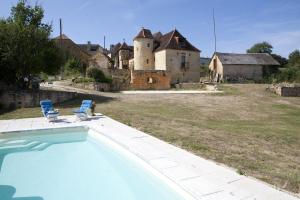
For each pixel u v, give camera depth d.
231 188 6.57
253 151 10.20
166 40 51.97
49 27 26.64
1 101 22.72
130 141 11.01
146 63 52.78
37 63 24.72
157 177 7.84
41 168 9.91
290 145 11.60
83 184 8.52
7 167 10.09
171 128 13.78
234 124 16.17
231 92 33.47
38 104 23.83
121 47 63.38
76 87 38.16
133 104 23.50
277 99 29.23
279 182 7.17
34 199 7.70
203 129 13.82
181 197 6.66
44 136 13.79
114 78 41.09
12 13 26.41
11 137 13.33
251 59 57.22
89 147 12.31
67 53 61.78
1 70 25.17
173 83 47.38
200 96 30.09
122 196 7.50
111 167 9.74
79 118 16.19
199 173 7.55
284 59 77.19
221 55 56.59
